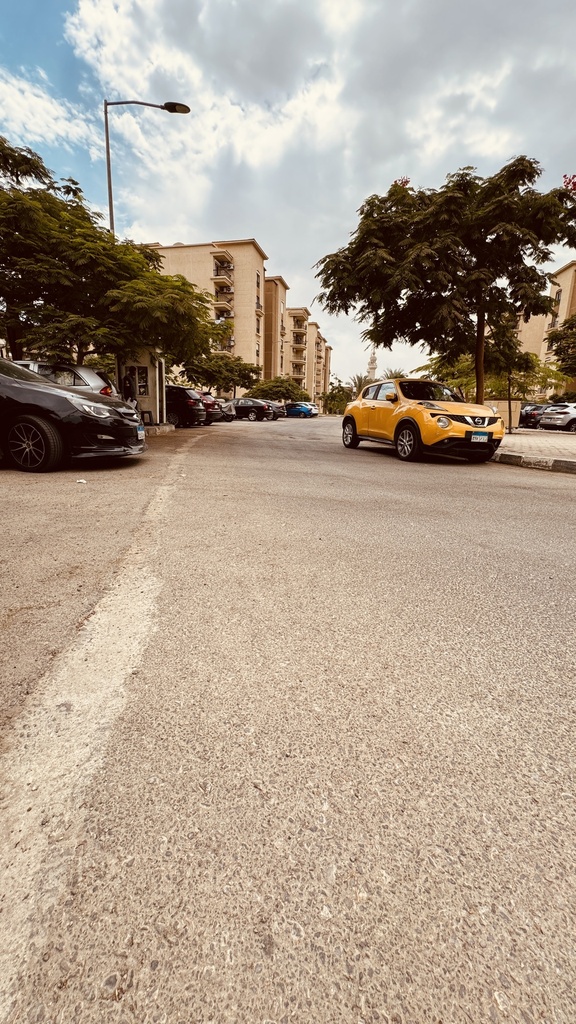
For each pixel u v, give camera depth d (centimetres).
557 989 79
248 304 5088
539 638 199
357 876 97
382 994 78
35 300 968
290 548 309
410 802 115
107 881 94
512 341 1136
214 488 512
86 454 548
